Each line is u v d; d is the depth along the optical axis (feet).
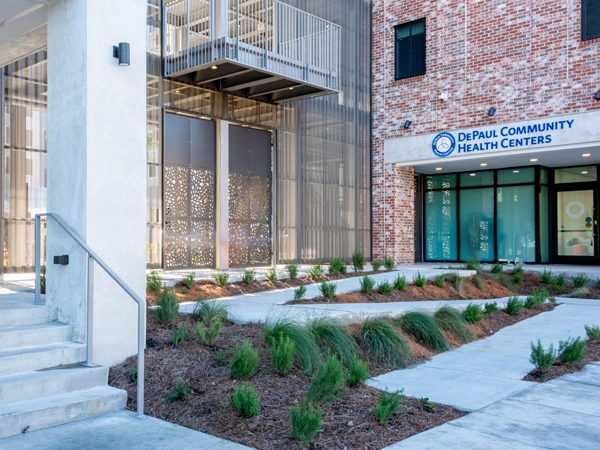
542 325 29.89
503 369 21.20
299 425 13.48
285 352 17.61
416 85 59.57
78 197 19.02
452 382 19.34
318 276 42.11
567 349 21.68
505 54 53.72
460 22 56.80
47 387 15.97
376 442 13.78
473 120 55.67
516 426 14.93
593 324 29.78
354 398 16.74
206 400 15.94
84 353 18.10
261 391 16.46
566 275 48.93
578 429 14.70
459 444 13.58
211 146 47.11
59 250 19.72
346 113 59.57
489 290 42.50
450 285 40.93
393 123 61.16
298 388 16.97
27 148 36.29
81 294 18.61
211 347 19.81
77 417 15.37
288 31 49.55
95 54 19.19
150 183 42.42
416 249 69.97
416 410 16.16
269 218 51.65
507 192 63.10
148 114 42.39
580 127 49.19
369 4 63.00
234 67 41.65
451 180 67.62
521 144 52.60
